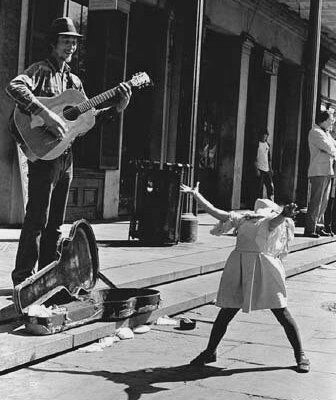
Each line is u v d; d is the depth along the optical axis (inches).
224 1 665.6
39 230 216.4
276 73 803.4
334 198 531.2
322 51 919.0
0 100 404.2
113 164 522.9
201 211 687.1
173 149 610.9
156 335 225.3
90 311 213.0
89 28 508.7
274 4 749.3
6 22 403.5
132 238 389.4
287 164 890.7
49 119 203.9
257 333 235.1
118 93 220.1
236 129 714.8
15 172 408.2
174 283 295.4
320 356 207.9
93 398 162.7
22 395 161.3
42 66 216.1
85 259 232.7
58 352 193.0
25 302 198.2
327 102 976.9
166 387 173.0
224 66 716.0
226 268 194.1
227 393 170.1
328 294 319.9
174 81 605.0
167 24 588.1
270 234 191.3
